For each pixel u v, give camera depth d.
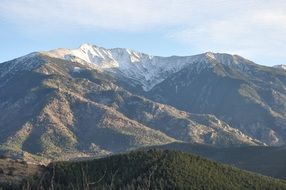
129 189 164.12
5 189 166.75
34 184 111.81
